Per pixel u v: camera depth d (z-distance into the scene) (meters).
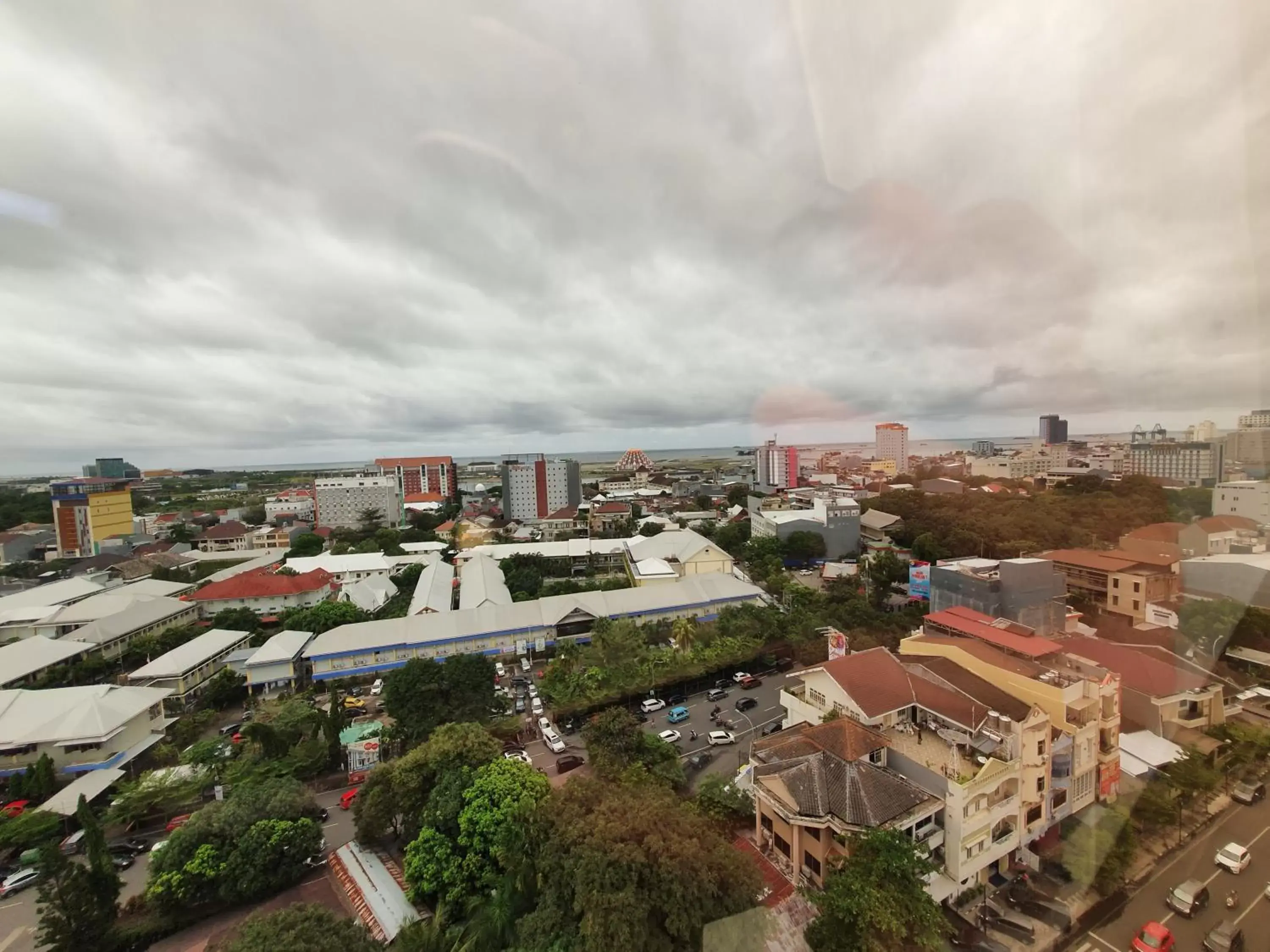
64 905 19.02
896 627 43.09
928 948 14.98
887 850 16.48
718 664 41.25
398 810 23.81
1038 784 21.47
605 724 27.77
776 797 21.09
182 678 40.44
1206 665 25.48
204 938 20.45
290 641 45.53
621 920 14.23
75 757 30.81
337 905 21.78
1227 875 21.00
